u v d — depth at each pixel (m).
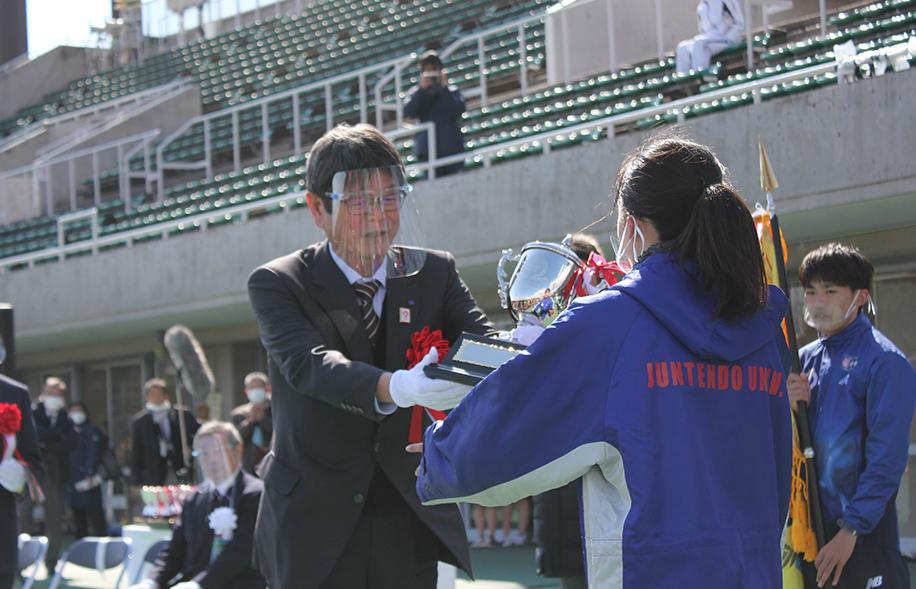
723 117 8.23
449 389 2.76
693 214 2.38
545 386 2.32
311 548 3.25
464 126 13.48
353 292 3.33
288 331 3.21
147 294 13.30
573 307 2.37
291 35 24.39
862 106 7.51
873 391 3.97
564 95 12.80
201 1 28.78
